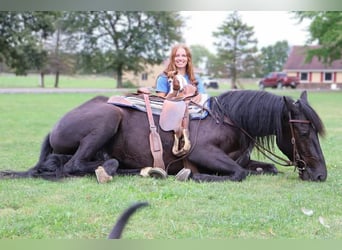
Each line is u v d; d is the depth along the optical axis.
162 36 47.53
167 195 4.57
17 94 29.47
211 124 5.53
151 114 5.60
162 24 46.91
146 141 5.54
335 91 38.91
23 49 30.48
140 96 5.83
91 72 51.41
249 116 5.44
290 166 6.05
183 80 5.91
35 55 31.31
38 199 4.47
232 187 4.96
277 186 5.04
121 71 48.12
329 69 53.41
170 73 6.03
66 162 5.59
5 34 29.09
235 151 5.61
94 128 5.45
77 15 45.72
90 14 46.12
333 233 3.55
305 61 40.75
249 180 5.33
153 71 52.16
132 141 5.55
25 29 29.52
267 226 3.67
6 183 5.13
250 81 57.16
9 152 7.79
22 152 7.80
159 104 5.70
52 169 5.48
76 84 55.72
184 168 5.45
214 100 5.71
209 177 5.29
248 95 5.54
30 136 10.15
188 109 5.61
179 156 5.45
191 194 4.63
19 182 5.19
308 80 54.62
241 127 5.50
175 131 5.43
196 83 6.21
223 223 3.73
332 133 10.87
